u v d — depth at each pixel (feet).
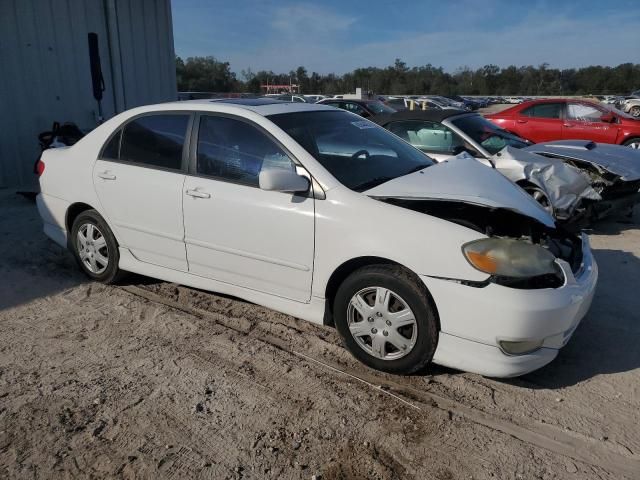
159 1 36.27
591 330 13.17
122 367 11.32
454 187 11.16
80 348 12.10
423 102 129.08
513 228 11.71
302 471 8.45
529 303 9.55
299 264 11.58
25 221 22.38
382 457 8.78
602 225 23.07
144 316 13.70
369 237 10.62
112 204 14.49
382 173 12.33
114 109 34.27
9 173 29.17
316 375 11.09
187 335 12.72
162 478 8.29
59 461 8.63
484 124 23.56
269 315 13.80
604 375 11.21
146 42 35.81
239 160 12.48
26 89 29.37
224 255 12.71
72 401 10.13
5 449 8.87
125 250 14.74
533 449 8.99
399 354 10.77
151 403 10.09
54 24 30.27
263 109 12.96
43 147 26.66
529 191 20.29
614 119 38.06
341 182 11.31
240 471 8.45
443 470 8.51
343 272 11.39
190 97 58.49
